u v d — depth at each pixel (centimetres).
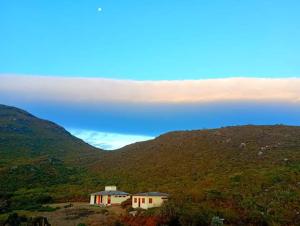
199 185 7675
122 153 14125
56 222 6053
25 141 17988
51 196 8906
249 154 10006
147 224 5322
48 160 13412
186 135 13688
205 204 6094
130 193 8450
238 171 8469
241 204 6159
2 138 17450
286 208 6100
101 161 13662
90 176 11406
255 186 7000
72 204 7944
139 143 15150
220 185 7300
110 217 6159
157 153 12275
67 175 11762
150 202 6581
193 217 5312
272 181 7238
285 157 9269
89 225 5672
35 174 11250
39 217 5944
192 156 10844
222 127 14000
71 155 16712
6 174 10850
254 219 5631
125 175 10631
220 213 5666
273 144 10675
